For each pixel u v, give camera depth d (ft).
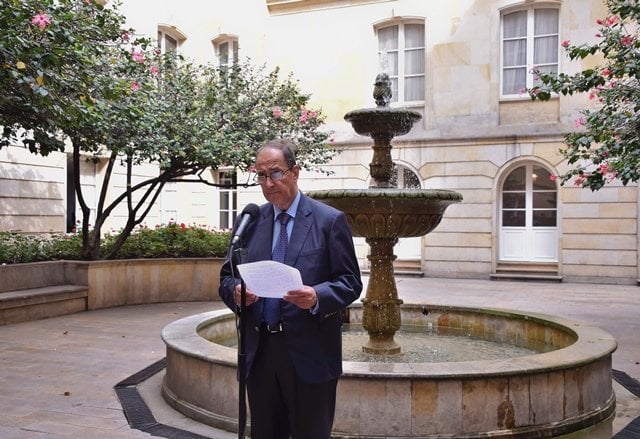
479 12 54.65
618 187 50.24
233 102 37.78
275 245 9.53
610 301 39.86
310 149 42.01
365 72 59.00
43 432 14.73
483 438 13.57
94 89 24.41
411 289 46.52
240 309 8.96
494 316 24.22
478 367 14.01
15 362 22.03
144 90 31.17
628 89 25.30
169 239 39.73
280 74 61.57
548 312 35.06
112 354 23.38
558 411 14.39
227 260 10.05
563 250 51.80
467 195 54.80
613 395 16.76
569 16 51.75
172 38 67.15
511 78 54.70
